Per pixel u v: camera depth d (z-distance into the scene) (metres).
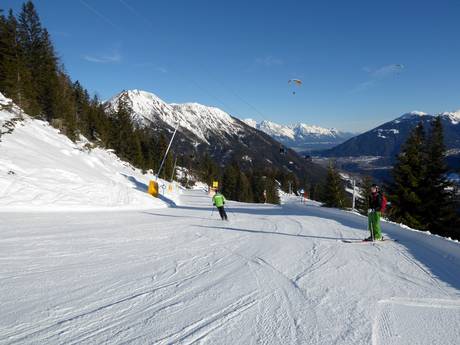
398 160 29.17
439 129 28.61
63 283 5.58
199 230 11.95
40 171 19.86
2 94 32.41
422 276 6.51
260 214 19.09
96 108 67.94
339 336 3.99
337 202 53.22
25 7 49.22
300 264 7.25
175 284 5.71
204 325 4.18
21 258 7.07
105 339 3.76
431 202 27.19
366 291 5.60
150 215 17.23
